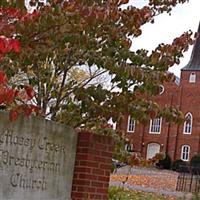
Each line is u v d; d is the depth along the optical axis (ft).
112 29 23.70
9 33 18.72
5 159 20.81
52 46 22.56
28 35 20.77
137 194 53.06
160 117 25.70
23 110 21.52
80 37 22.16
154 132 168.04
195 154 157.89
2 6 17.51
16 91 19.10
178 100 164.96
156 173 112.47
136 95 25.20
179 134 166.30
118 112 25.17
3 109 22.07
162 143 166.81
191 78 167.22
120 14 23.84
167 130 167.02
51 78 26.63
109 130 27.25
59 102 26.58
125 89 24.71
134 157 28.48
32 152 22.18
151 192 61.21
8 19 19.06
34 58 22.15
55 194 23.61
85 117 26.66
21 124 21.57
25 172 21.83
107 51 24.27
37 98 26.48
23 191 21.71
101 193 25.62
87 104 25.43
